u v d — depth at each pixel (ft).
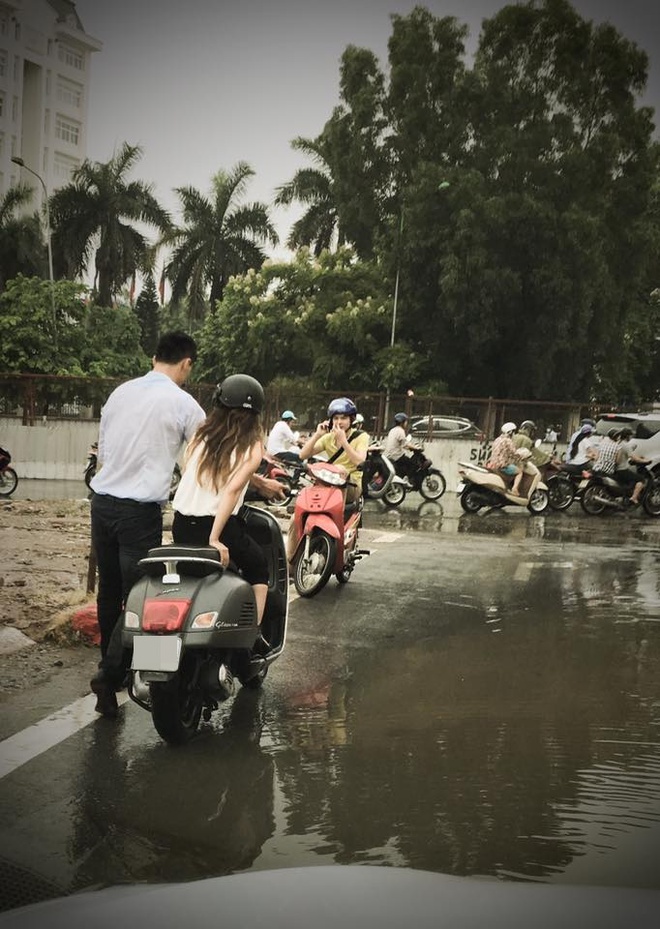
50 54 293.23
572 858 10.46
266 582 16.31
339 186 140.77
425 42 131.44
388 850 10.55
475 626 24.63
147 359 145.48
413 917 3.16
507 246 120.16
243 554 16.05
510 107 127.44
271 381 147.64
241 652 15.87
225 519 15.23
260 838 10.83
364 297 138.62
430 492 70.33
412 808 11.89
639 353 168.86
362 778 13.03
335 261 144.87
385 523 51.88
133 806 11.82
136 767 13.35
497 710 16.78
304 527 28.55
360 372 131.34
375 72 137.69
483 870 10.07
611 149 122.72
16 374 82.28
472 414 90.33
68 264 181.16
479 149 126.62
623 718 16.42
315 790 12.51
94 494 16.25
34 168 291.17
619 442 62.54
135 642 13.97
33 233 182.09
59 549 34.40
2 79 272.51
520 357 124.26
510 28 127.34
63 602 23.89
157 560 14.53
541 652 21.65
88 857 10.27
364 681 18.76
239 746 14.44
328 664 20.13
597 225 117.60
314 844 10.68
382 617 25.58
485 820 11.55
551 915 3.17
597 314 124.77
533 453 63.57
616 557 40.14
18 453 81.97
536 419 91.09
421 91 130.62
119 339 149.48
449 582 32.04
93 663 19.15
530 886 3.49
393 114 135.33
